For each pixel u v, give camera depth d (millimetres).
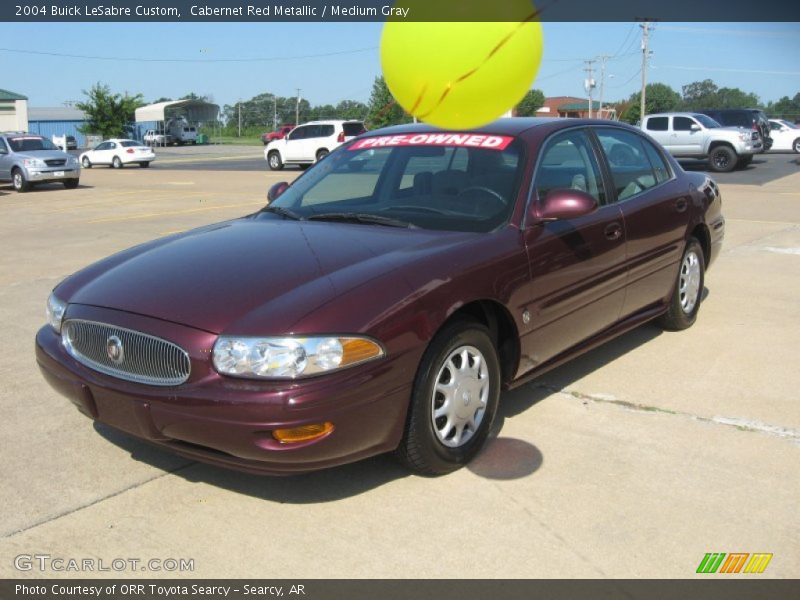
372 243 3656
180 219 13336
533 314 3854
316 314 3014
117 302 3363
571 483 3402
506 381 3895
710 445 3768
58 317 3643
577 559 2850
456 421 3486
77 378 3385
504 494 3316
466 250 3559
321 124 28734
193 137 66812
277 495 3334
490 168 4141
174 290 3338
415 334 3189
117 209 15453
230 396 2938
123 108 62125
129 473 3549
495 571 2785
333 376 2969
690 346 5328
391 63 2584
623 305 4715
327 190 4551
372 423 3092
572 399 4367
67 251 9898
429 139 4508
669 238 5121
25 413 4254
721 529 3033
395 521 3117
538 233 3914
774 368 4871
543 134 4316
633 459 3623
